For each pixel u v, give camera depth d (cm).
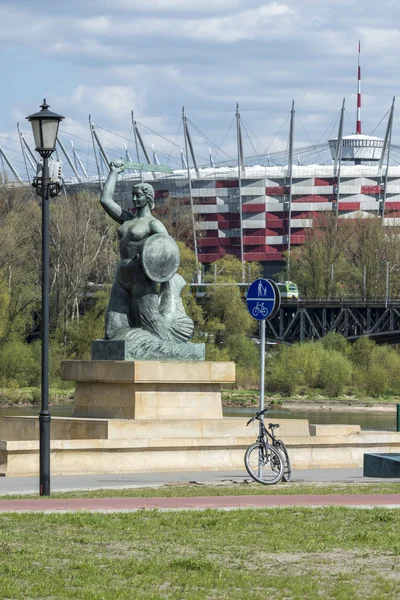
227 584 1580
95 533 1947
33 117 2705
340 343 15000
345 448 3756
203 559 1723
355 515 2188
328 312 17000
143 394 3644
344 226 19325
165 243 3762
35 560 1722
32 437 3759
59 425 3659
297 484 2903
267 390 13612
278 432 3894
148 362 3619
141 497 2528
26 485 2888
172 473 3319
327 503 2381
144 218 3844
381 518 2134
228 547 1850
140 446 3362
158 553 1791
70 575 1617
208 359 13038
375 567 1708
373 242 18775
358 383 14075
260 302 3005
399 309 16375
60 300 12625
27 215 13588
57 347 11744
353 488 2762
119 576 1622
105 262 13575
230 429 3703
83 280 12900
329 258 18750
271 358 14275
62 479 3084
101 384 3738
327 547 1853
